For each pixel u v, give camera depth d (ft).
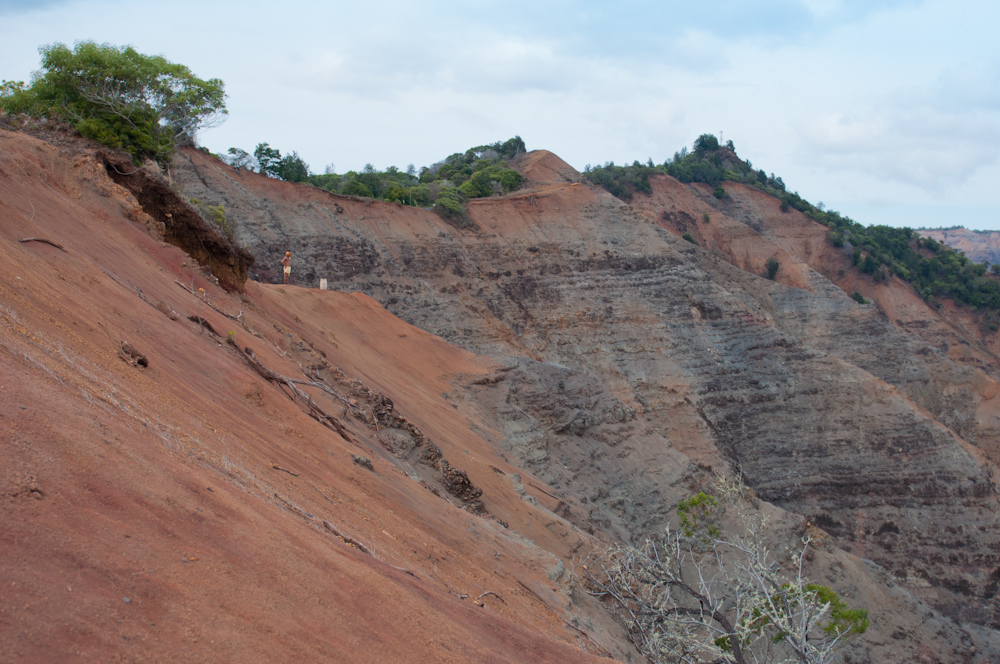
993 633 152.87
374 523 39.55
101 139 93.20
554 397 138.82
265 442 39.52
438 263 219.00
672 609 55.77
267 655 18.56
